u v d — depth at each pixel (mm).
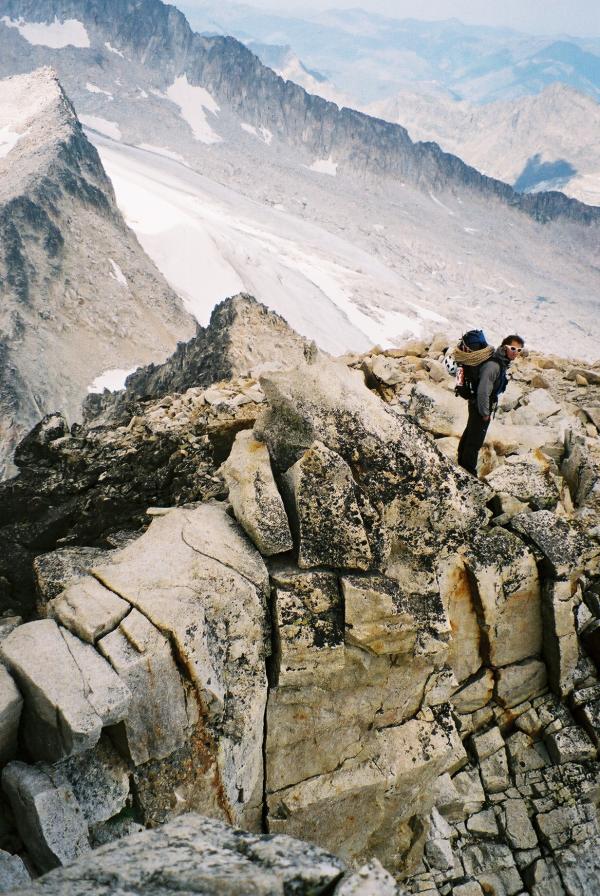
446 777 8633
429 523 7621
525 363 17750
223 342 35125
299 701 6891
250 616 6754
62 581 7719
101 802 5609
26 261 195875
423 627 7305
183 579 6688
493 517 9531
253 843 3383
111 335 195750
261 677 6660
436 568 7754
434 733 7480
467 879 8055
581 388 16109
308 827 7051
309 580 6996
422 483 7609
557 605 8852
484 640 8977
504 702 9102
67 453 13773
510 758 8914
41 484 13297
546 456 11148
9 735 5648
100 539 12180
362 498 7395
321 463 7316
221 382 17016
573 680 9070
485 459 11039
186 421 14234
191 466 13094
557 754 8797
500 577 8719
